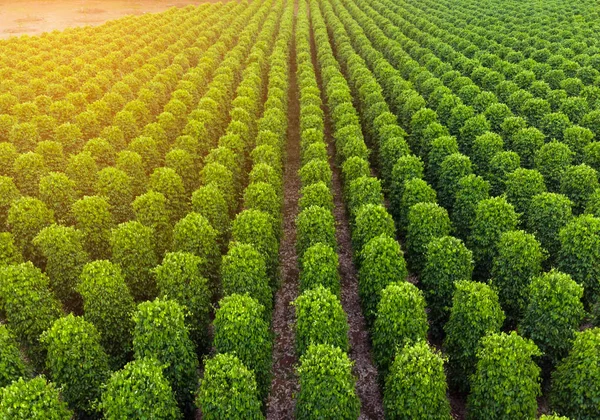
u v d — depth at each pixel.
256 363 20.88
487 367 18.62
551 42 63.12
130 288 26.25
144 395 17.34
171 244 30.55
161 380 18.14
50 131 43.72
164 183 32.72
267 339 22.27
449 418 18.95
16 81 55.56
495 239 26.38
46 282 23.98
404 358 18.64
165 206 32.38
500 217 26.50
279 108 47.66
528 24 71.81
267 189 31.17
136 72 58.09
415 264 27.89
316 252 24.80
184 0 123.31
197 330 23.75
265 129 42.06
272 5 104.94
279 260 32.00
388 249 24.12
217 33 80.00
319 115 45.56
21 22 100.00
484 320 20.73
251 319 20.89
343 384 18.06
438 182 34.69
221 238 30.08
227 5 99.75
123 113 44.47
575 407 18.81
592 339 18.89
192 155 38.97
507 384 17.98
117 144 41.75
